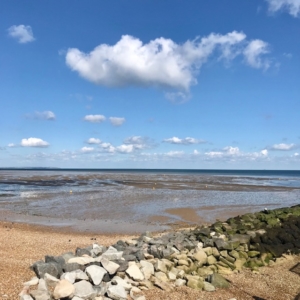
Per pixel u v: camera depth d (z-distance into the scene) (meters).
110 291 7.46
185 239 12.29
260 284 9.66
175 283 8.94
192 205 29.23
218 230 13.93
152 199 32.94
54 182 60.69
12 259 9.86
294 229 14.34
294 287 9.53
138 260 9.80
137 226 20.00
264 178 101.06
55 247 12.85
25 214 23.59
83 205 28.28
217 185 56.78
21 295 6.73
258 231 13.29
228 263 10.83
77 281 7.67
